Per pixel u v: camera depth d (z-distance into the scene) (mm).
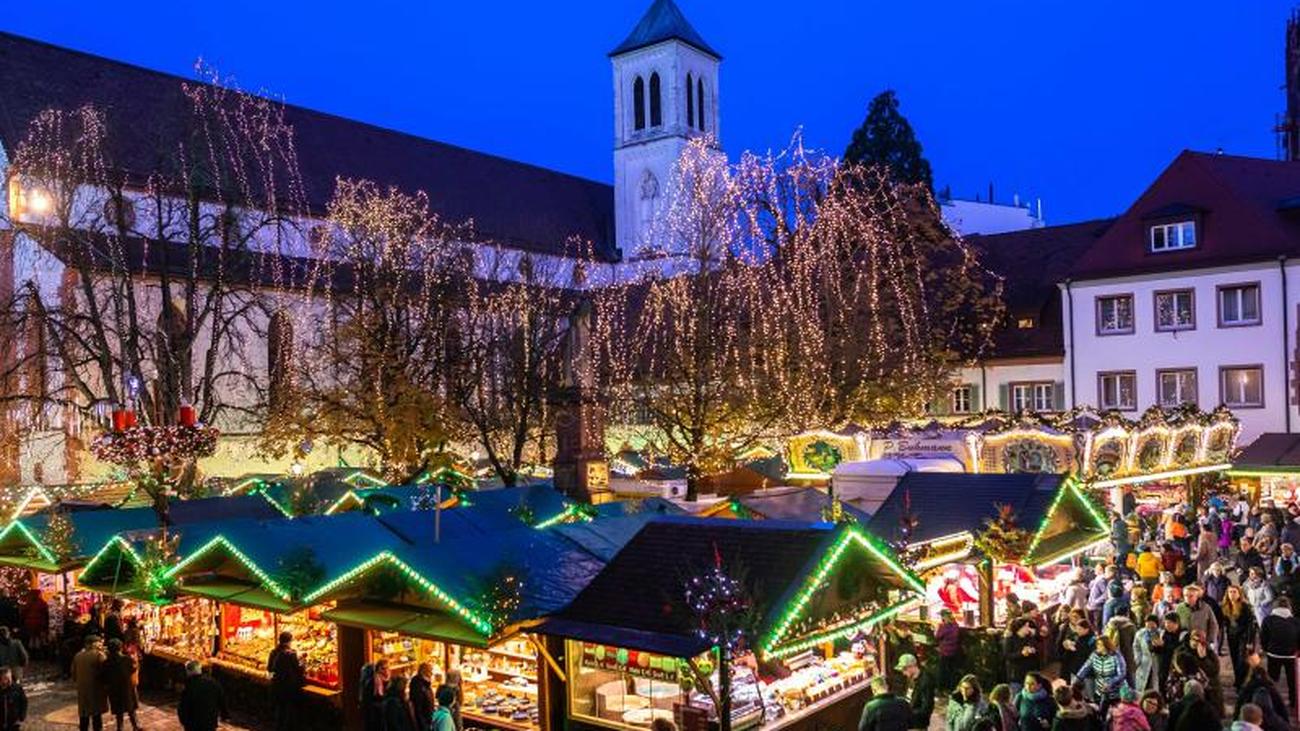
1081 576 22406
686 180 68812
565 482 27375
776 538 14352
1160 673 16781
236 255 42656
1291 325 42188
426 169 69000
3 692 17266
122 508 26375
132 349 36875
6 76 47844
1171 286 44969
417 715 15820
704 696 14469
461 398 39000
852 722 16406
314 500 27906
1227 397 43594
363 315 42469
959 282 46906
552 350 42469
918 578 15195
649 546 15273
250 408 43750
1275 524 27203
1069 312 47531
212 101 54469
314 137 62062
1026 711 13961
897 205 47312
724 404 37812
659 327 49938
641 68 83250
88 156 45812
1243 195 44375
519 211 74625
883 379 40500
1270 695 13602
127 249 42500
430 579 15594
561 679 15555
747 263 45312
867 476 26406
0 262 45406
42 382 39844
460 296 46156
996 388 49469
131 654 19922
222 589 19125
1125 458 30547
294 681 18438
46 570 23953
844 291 43250
